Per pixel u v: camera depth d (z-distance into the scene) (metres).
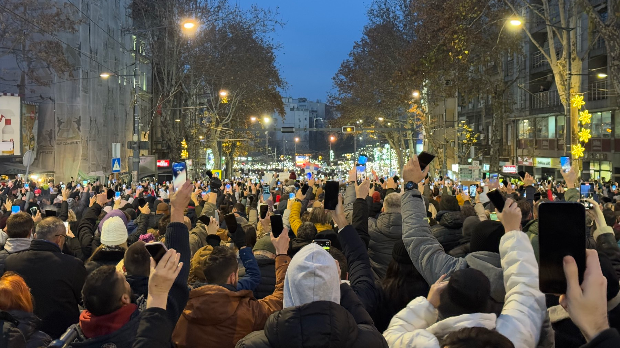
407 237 3.94
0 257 5.54
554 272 2.07
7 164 35.41
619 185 34.00
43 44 35.38
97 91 41.75
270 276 5.22
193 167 53.91
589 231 6.05
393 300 4.24
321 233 5.72
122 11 48.41
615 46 21.64
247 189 23.48
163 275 2.74
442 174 49.06
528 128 55.81
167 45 48.72
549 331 3.02
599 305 1.98
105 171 43.12
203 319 3.66
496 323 2.85
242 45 53.56
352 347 2.74
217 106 57.69
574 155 26.16
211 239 5.89
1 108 32.88
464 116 72.31
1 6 31.78
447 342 2.27
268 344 2.77
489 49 36.75
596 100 42.62
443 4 30.09
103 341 3.18
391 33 52.50
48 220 5.25
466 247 5.13
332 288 2.88
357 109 60.28
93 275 3.35
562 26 25.50
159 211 10.05
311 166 44.31
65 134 38.03
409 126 54.91
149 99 59.84
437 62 32.16
